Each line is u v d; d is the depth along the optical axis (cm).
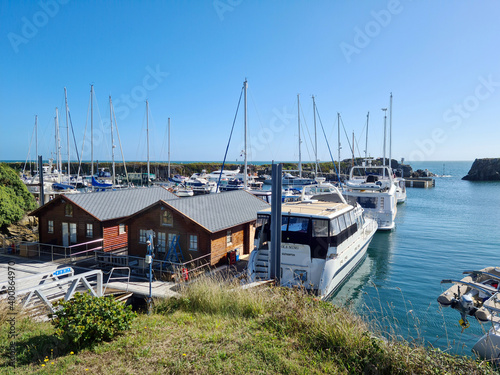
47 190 4231
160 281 1455
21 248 1853
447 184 9175
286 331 693
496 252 2295
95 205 1975
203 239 1641
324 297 1308
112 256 1667
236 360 568
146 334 675
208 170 11425
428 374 530
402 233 2936
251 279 1302
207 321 765
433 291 1580
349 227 1656
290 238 1424
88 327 613
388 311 1341
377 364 555
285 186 6706
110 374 519
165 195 2519
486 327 1183
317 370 550
